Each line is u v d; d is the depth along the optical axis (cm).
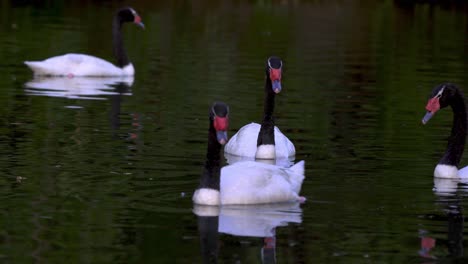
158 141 1828
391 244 1178
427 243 1183
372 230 1238
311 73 2902
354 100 2412
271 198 1381
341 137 1928
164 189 1445
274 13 4847
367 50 3531
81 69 2753
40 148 1727
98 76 2769
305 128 2028
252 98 2419
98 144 1780
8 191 1402
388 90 2595
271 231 1225
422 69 3044
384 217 1304
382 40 3859
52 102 2258
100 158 1656
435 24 4522
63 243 1154
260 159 1731
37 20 4125
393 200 1404
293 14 4844
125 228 1223
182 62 3073
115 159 1652
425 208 1358
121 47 2847
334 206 1364
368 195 1434
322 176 1563
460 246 1173
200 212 1316
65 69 2745
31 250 1124
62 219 1258
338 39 3866
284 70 2953
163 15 4566
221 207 1350
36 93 2394
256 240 1184
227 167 1433
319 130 2008
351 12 4991
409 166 1662
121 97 2378
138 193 1412
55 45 3378
